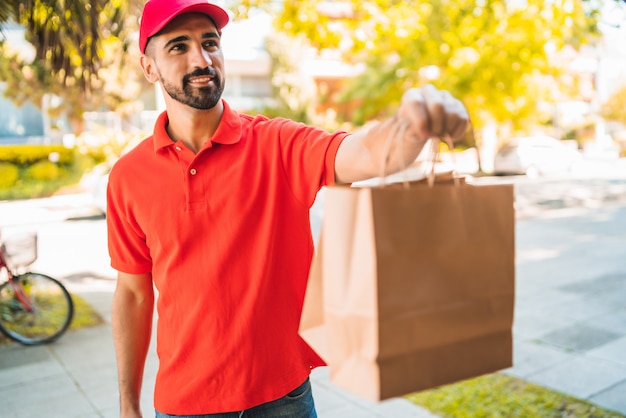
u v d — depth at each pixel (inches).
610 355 159.9
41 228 437.1
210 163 57.0
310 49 953.5
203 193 56.9
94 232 416.2
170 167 58.2
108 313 217.8
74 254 339.0
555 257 301.4
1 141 791.1
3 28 154.4
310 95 936.3
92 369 164.4
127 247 63.9
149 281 67.6
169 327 59.0
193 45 56.8
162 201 58.1
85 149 667.4
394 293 36.7
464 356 39.4
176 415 58.2
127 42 182.7
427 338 37.8
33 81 591.2
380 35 287.9
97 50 162.9
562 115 1182.3
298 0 251.6
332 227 38.9
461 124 38.4
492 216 40.4
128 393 66.7
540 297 223.5
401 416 126.9
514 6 309.6
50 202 580.7
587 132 1197.7
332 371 39.1
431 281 38.0
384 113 740.7
